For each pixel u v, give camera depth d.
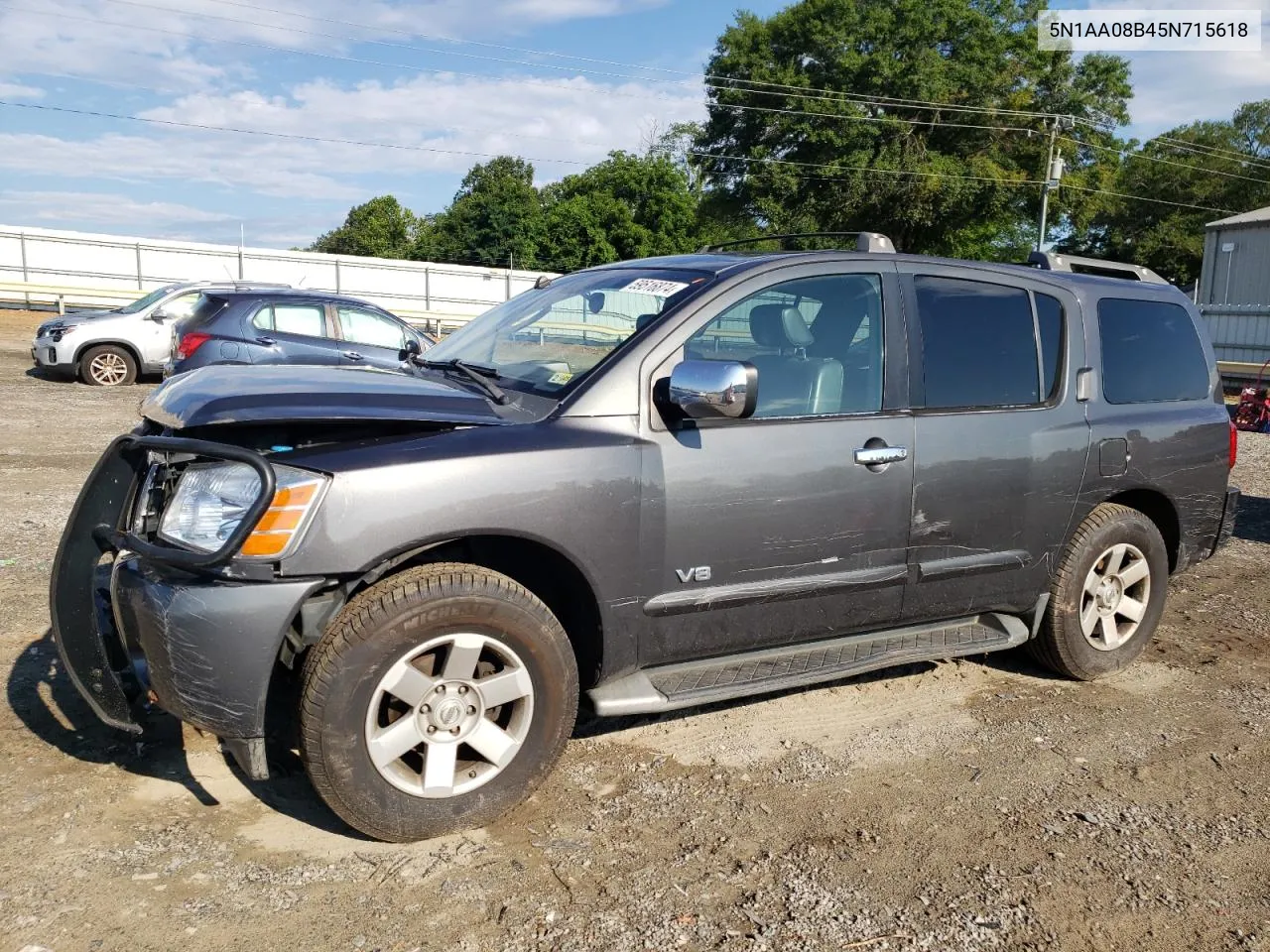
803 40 45.09
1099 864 3.13
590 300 3.93
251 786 3.36
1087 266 4.89
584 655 3.47
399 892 2.83
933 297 4.13
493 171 84.12
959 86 43.78
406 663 2.95
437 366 3.95
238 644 2.77
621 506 3.28
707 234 54.25
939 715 4.25
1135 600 4.80
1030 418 4.26
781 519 3.61
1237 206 60.97
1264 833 3.36
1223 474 5.02
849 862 3.09
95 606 3.20
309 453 2.94
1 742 3.57
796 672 3.74
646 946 2.64
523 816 3.27
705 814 3.33
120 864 2.89
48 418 11.48
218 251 37.66
